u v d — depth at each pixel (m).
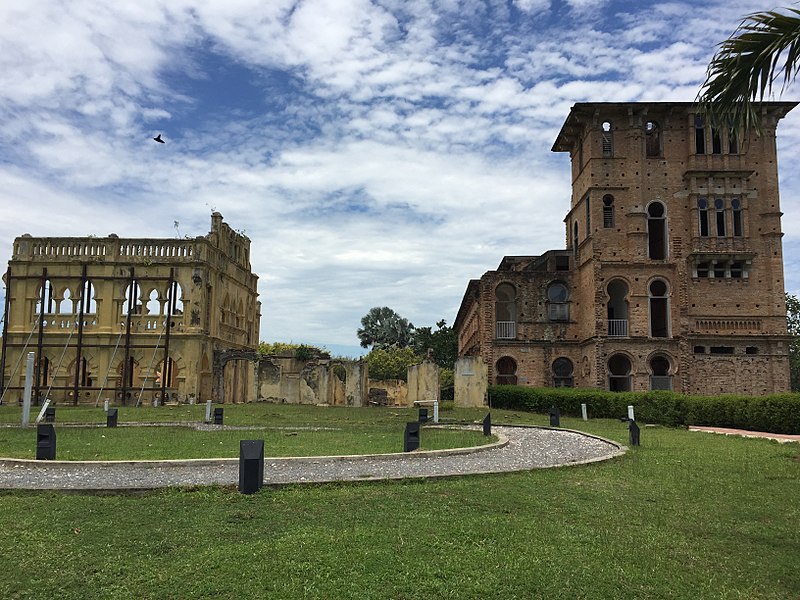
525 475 14.81
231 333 56.34
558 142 57.31
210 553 8.87
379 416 35.41
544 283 53.12
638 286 48.75
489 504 11.75
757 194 49.31
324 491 12.73
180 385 47.22
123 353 47.62
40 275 48.34
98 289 48.34
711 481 14.45
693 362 47.91
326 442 21.03
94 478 13.98
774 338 47.78
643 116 49.94
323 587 7.74
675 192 49.62
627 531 10.27
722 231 49.38
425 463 16.53
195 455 17.61
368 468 15.52
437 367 50.75
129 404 45.97
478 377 48.56
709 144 49.56
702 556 9.15
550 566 8.54
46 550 9.02
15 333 48.00
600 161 49.84
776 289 48.28
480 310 55.41
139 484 13.02
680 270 48.53
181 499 11.93
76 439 21.78
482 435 23.50
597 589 7.85
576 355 52.19
